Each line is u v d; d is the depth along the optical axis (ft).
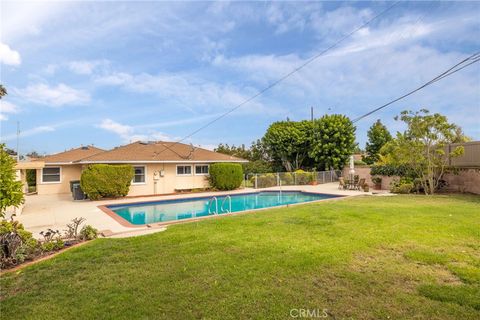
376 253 18.57
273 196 69.46
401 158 55.31
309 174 89.51
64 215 39.45
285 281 14.64
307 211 34.68
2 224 21.89
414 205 38.09
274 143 114.42
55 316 12.03
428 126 51.49
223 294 13.41
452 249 19.12
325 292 13.47
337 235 22.89
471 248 19.30
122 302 12.94
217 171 72.13
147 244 21.76
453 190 55.06
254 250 19.40
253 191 72.28
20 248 19.02
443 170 54.44
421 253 18.28
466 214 30.68
